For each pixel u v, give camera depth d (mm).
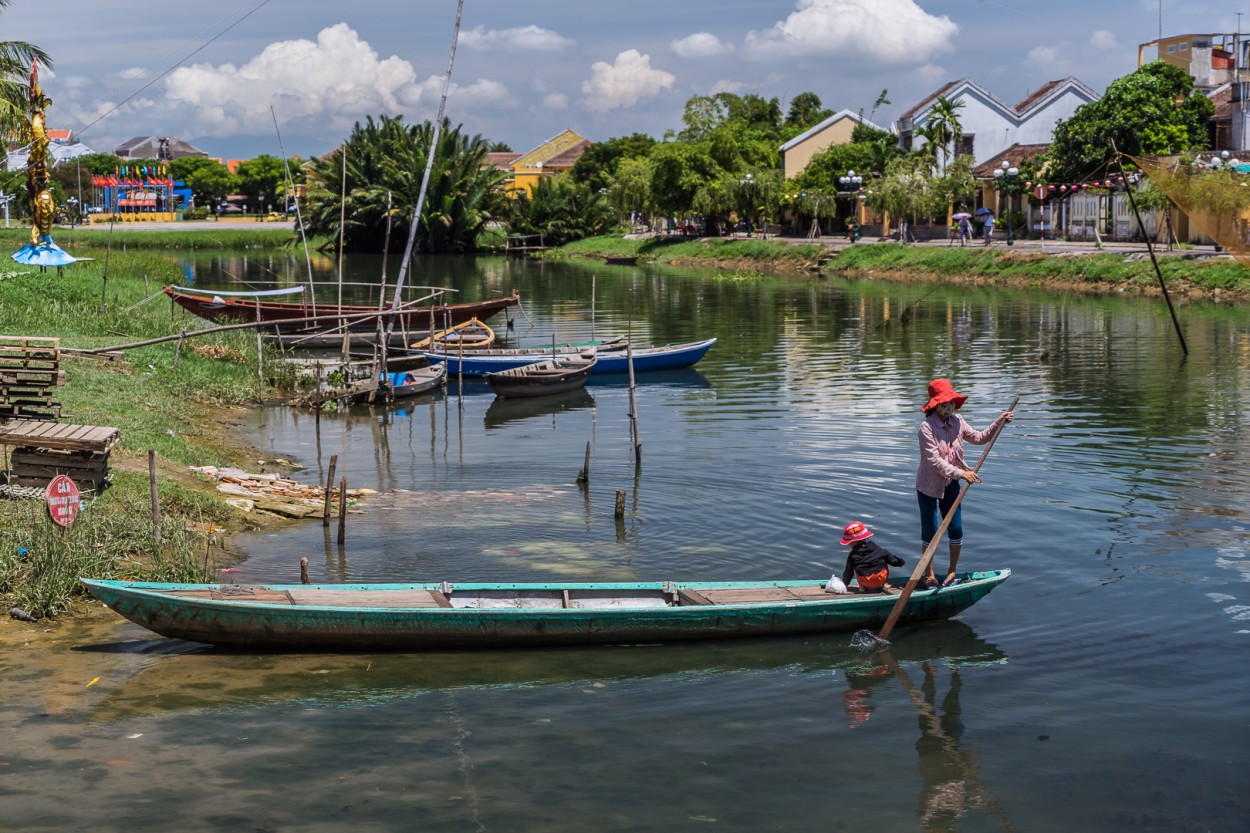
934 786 8781
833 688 10570
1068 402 24328
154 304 37031
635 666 11062
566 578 13336
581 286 62969
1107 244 57625
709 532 15195
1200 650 11258
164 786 8648
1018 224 67812
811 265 68938
